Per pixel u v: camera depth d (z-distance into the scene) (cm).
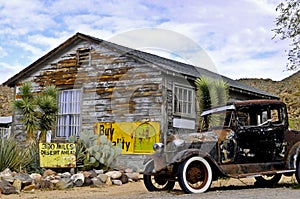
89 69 1300
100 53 1281
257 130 715
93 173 866
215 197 578
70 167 880
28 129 1149
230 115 714
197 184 664
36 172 884
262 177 793
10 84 1462
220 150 694
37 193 725
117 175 877
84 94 1297
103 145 964
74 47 1347
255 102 725
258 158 711
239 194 612
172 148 700
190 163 660
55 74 1379
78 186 820
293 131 739
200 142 691
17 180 753
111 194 696
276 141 722
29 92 1197
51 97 1193
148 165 721
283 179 891
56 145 880
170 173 698
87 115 1280
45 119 1160
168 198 585
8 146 888
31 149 959
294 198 544
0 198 664
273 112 738
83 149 977
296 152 720
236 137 704
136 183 887
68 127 1320
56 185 792
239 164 699
